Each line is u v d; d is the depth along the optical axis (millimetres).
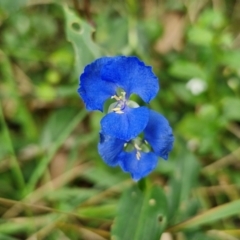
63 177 314
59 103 352
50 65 364
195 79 330
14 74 360
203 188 305
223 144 322
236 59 322
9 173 316
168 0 392
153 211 242
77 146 319
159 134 210
